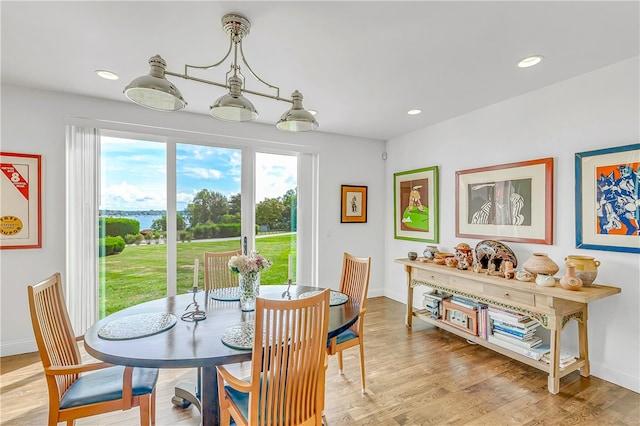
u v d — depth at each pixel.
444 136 3.79
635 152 2.17
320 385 1.47
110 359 1.31
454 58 2.23
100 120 3.06
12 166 2.73
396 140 4.61
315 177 4.34
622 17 1.73
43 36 1.95
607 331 2.35
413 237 4.25
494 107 3.19
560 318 2.26
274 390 1.32
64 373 1.40
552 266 2.46
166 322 1.68
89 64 2.34
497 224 3.12
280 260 4.16
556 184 2.65
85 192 3.04
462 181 3.52
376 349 2.94
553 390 2.21
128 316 1.78
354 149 4.60
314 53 2.16
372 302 4.51
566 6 1.64
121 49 2.12
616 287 2.29
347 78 2.57
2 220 2.70
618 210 2.25
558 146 2.64
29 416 1.94
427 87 2.76
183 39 1.99
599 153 2.35
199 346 1.40
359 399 2.15
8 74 2.52
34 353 2.79
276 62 2.30
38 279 2.84
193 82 2.64
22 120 2.77
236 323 1.68
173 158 3.47
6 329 2.74
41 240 2.83
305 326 1.36
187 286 3.55
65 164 2.93
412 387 2.29
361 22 1.80
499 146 3.14
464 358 2.76
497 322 2.72
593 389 2.25
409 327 3.52
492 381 2.38
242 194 3.87
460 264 3.07
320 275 4.36
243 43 2.03
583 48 2.08
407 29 1.87
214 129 3.62
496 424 1.89
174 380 2.41
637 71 2.19
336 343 2.15
